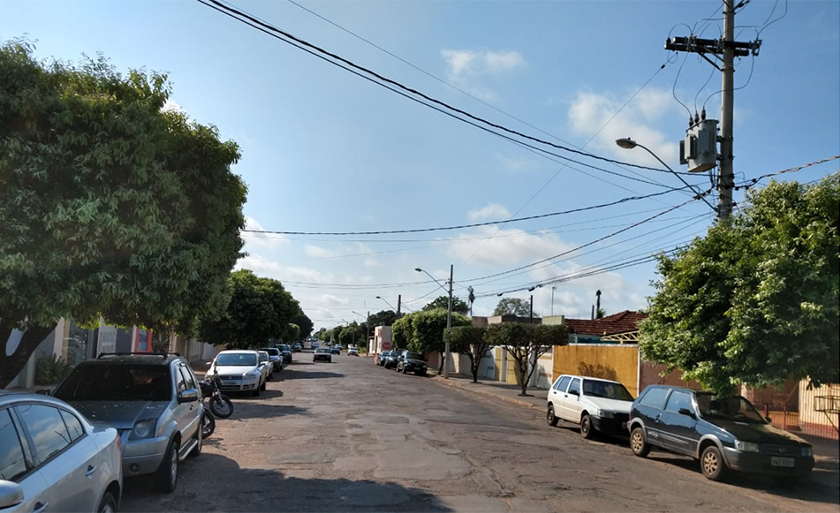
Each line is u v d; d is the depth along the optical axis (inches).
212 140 384.2
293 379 1362.0
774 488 406.9
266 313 1638.8
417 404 872.3
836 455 461.7
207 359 2132.1
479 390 1278.3
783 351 403.9
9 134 284.5
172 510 285.0
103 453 214.4
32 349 364.5
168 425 312.8
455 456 447.5
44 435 184.1
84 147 297.4
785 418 645.3
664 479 415.2
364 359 3442.4
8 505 136.9
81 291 296.0
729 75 551.5
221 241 409.1
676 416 474.6
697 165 544.7
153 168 320.8
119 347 1163.9
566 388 701.9
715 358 460.8
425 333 2009.1
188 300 377.7
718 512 325.7
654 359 522.0
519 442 549.3
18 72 293.0
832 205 396.8
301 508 295.0
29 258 276.1
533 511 302.8
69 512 181.3
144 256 313.6
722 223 486.0
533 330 1128.8
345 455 436.5
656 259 525.3
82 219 276.5
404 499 316.2
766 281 400.8
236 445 471.5
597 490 360.2
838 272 382.6
